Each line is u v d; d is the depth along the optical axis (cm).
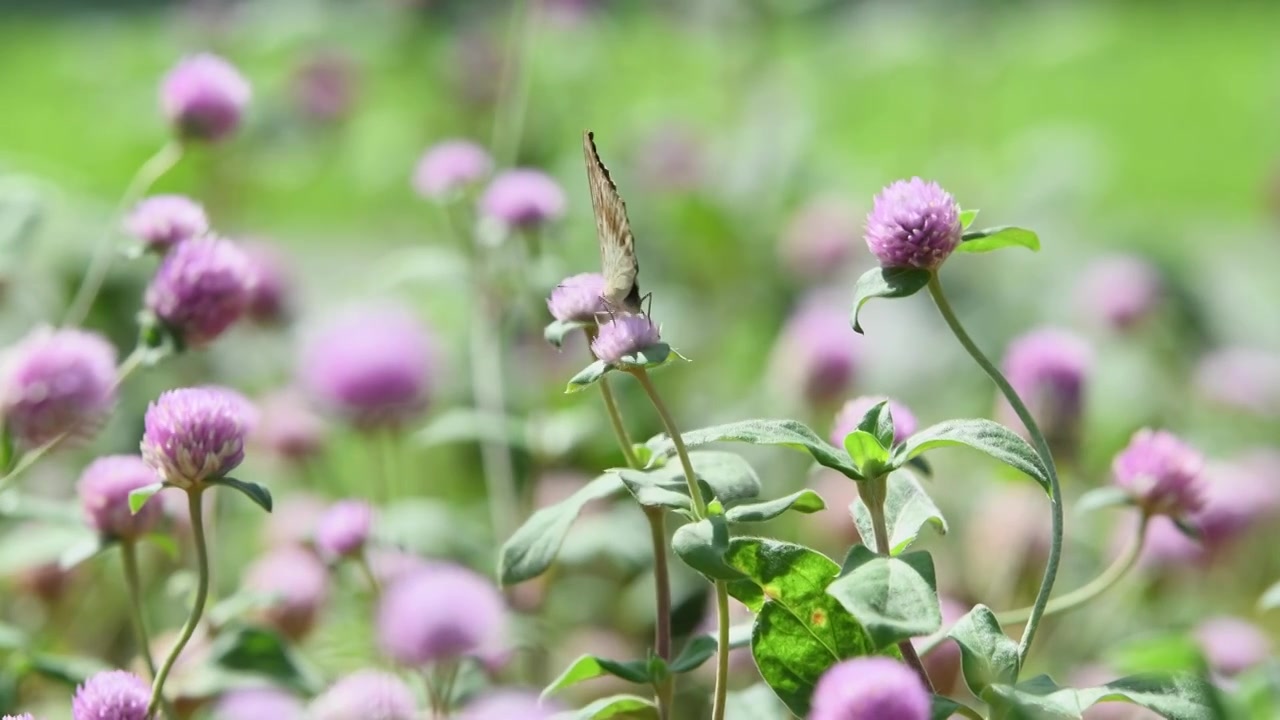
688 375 228
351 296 219
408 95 262
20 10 578
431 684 139
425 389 145
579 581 164
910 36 269
